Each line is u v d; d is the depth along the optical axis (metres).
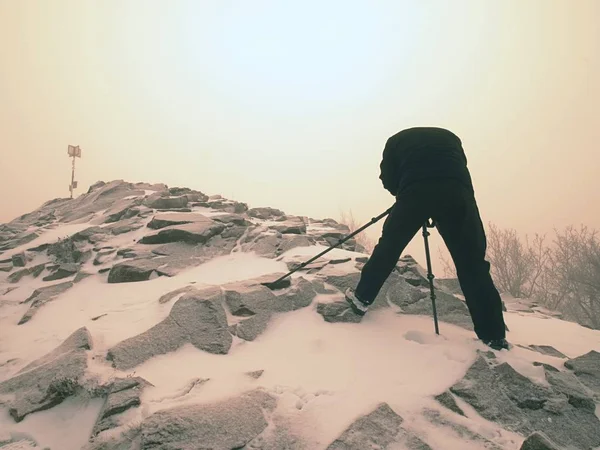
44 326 3.81
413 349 3.03
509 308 5.88
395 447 1.94
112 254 5.89
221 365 2.77
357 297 3.47
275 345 3.14
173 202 8.19
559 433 2.22
